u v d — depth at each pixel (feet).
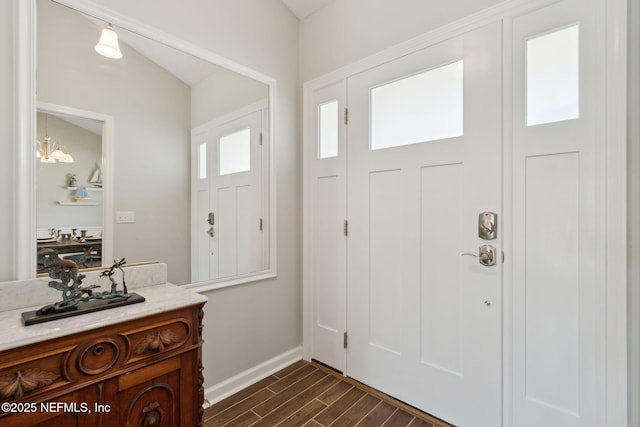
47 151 4.20
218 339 6.22
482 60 4.93
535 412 4.50
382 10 6.22
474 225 5.03
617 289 3.87
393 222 6.07
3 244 3.87
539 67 4.48
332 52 7.13
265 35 7.09
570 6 4.18
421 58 5.64
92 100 4.64
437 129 5.50
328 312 7.27
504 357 4.75
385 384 6.20
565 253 4.25
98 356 3.20
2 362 2.69
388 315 6.16
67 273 3.58
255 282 6.89
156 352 3.64
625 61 3.82
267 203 7.16
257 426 5.30
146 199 5.22
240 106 6.61
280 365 7.33
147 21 5.21
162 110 5.42
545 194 4.41
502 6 4.72
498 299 4.80
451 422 5.31
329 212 7.23
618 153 3.86
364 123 6.52
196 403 3.99
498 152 4.78
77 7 4.47
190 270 5.80
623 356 3.84
